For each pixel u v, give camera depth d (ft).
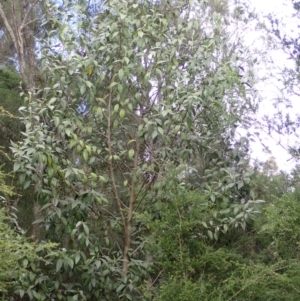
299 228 16.19
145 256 20.95
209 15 25.66
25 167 19.03
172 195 17.01
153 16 20.72
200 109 20.48
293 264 16.20
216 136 20.62
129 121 21.88
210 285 16.10
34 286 19.15
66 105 20.22
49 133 20.02
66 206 19.80
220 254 16.44
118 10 20.33
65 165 20.25
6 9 33.17
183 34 20.62
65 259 18.72
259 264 16.15
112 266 19.56
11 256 15.17
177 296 15.83
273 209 16.78
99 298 20.26
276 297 16.10
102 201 20.04
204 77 19.95
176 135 20.44
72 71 20.07
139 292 19.57
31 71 30.22
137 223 21.30
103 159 21.24
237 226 18.10
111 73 20.74
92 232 21.44
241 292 16.22
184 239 16.78
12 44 34.88
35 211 24.31
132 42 20.26
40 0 31.71
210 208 17.72
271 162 20.71
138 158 21.43
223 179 19.15
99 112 20.11
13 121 30.68
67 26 20.53
